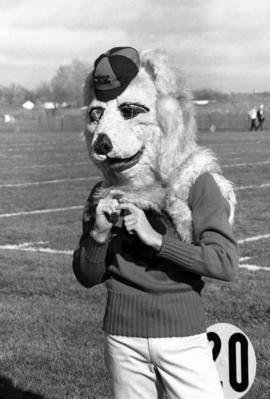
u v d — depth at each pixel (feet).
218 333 12.62
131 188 10.82
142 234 10.12
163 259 10.52
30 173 72.69
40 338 20.62
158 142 10.67
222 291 24.85
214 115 186.50
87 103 11.44
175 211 10.50
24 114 244.22
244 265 29.40
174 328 10.44
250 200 51.03
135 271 10.58
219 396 10.36
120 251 10.73
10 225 40.52
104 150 10.43
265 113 199.31
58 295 25.08
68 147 114.01
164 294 10.49
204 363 10.50
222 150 102.89
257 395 16.37
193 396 10.30
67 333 20.94
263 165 79.41
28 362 18.84
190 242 10.55
